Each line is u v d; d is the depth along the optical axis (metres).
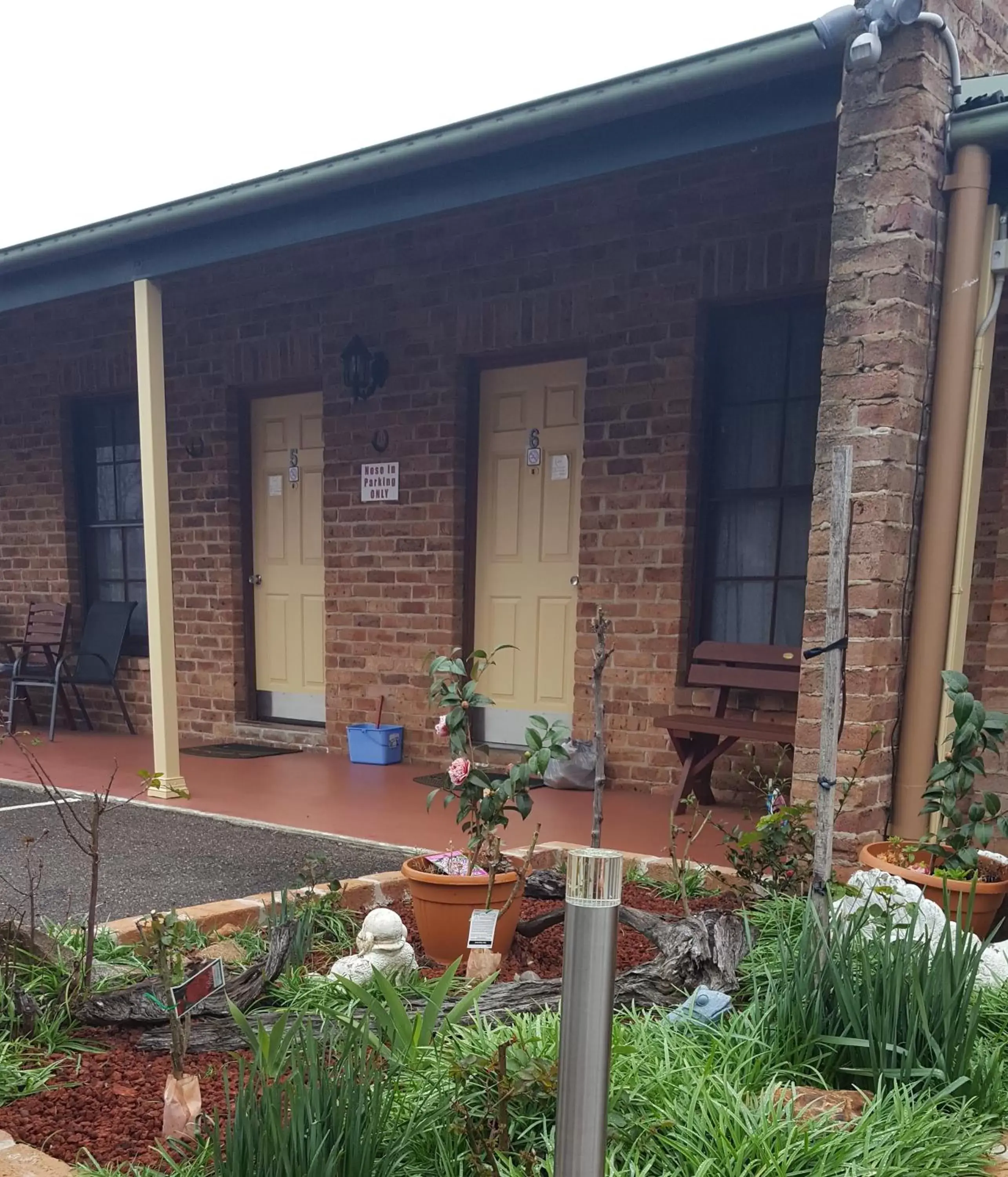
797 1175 1.65
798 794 3.35
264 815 4.66
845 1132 1.75
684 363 4.98
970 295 3.24
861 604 3.18
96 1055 2.20
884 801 3.33
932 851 2.98
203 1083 2.04
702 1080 1.84
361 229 4.29
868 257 3.15
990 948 2.65
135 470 7.48
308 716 6.84
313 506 6.70
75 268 5.14
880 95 3.11
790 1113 1.80
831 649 2.36
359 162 3.97
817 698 3.30
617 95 3.36
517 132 3.60
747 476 5.11
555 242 5.34
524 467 5.77
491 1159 1.63
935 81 3.13
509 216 5.47
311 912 2.85
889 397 3.13
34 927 2.53
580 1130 1.28
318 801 4.97
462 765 2.71
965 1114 1.89
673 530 5.06
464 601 5.97
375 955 2.49
